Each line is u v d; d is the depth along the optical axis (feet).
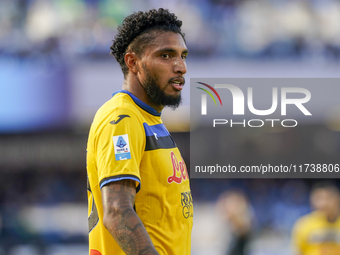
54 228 128.98
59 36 134.00
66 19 136.46
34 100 127.34
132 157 22.00
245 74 132.46
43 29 134.62
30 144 164.04
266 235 130.31
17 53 131.75
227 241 77.87
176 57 24.85
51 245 122.83
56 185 165.37
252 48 137.08
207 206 153.69
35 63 130.11
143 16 25.22
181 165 25.25
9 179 164.66
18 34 134.10
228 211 77.46
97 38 133.90
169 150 24.61
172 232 23.43
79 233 126.31
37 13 137.39
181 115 138.31
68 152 163.94
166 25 25.22
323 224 70.64
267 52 136.87
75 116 126.00
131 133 22.53
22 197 162.09
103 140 22.53
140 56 24.93
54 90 127.65
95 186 23.91
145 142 23.47
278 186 160.86
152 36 24.75
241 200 77.77
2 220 123.65
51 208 156.46
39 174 165.58
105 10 140.15
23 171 164.86
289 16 140.67
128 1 142.10
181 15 140.05
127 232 20.26
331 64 136.56
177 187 24.02
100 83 127.44
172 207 23.53
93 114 126.21
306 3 143.23
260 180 160.97
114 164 21.70
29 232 122.01
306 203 154.81
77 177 165.68
